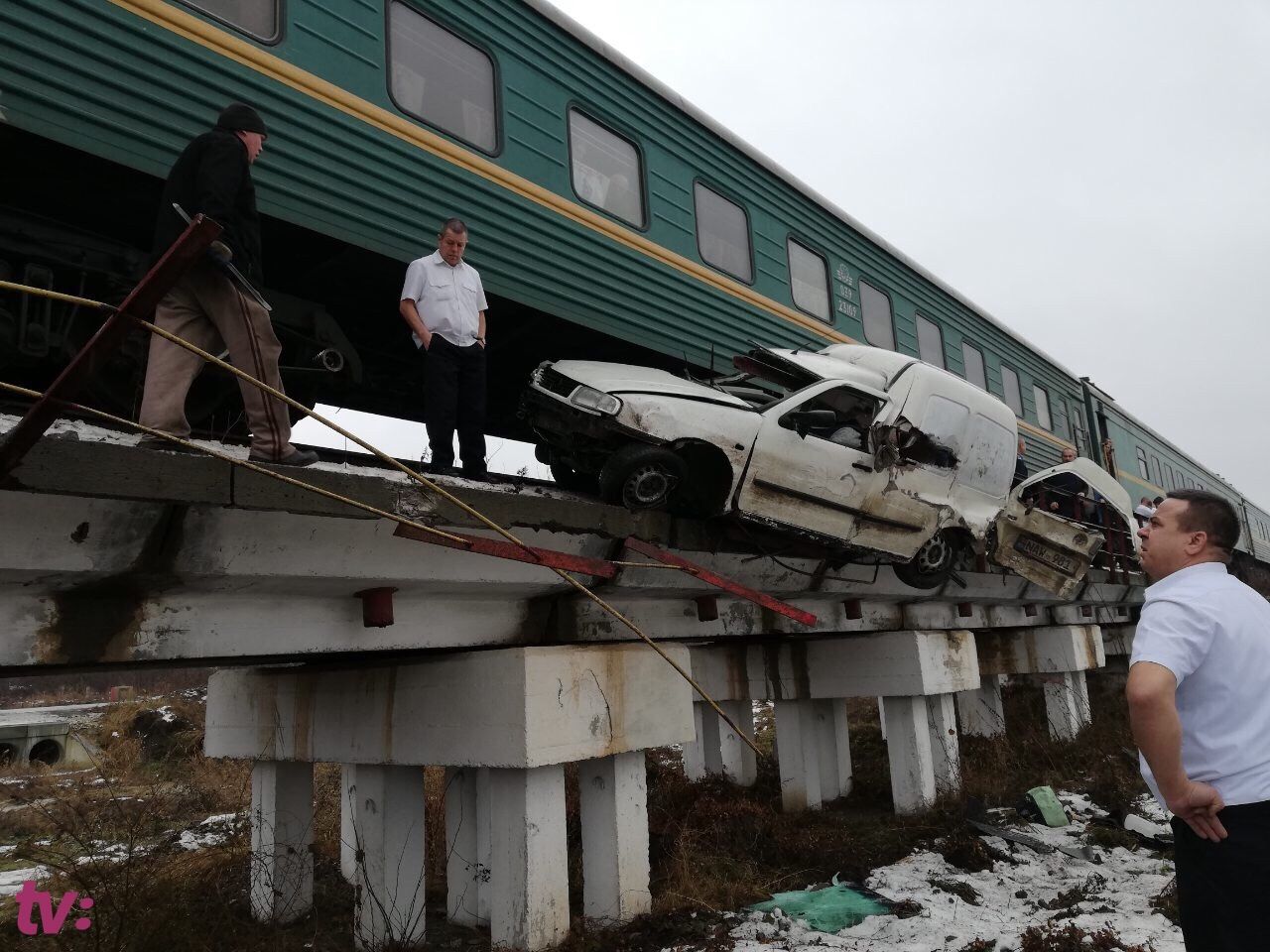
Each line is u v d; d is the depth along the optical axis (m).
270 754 5.13
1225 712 2.10
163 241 3.31
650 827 6.96
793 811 7.76
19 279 4.03
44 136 3.81
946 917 4.90
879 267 10.10
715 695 7.94
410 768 4.95
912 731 7.48
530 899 4.14
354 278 5.80
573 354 7.35
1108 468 16.45
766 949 4.40
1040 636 10.97
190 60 4.34
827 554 6.18
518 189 5.88
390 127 5.17
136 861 5.45
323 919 5.39
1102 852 6.48
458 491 3.86
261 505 3.13
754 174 8.20
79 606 3.22
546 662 4.22
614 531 4.70
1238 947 2.00
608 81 6.77
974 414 6.75
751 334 7.73
